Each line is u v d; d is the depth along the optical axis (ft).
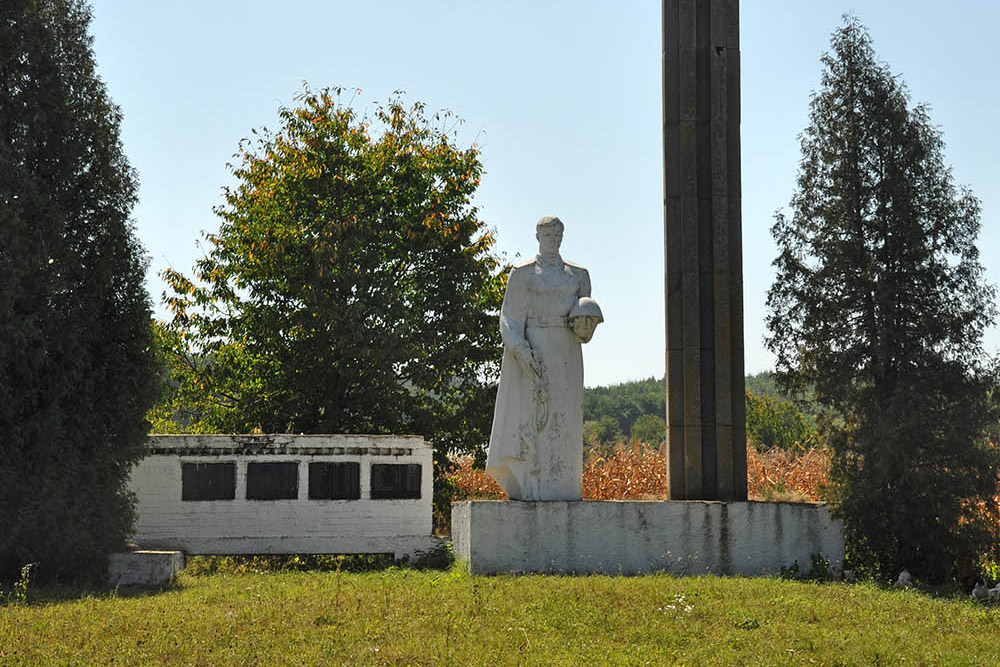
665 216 58.34
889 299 55.88
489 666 30.83
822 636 35.45
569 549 51.62
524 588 43.62
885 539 54.90
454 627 35.55
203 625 35.99
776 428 167.94
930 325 55.52
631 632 35.58
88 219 54.24
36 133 53.01
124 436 53.78
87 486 51.85
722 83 58.49
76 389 52.21
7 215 49.85
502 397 53.72
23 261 50.14
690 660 32.04
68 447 51.44
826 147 58.34
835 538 54.34
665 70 58.85
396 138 95.45
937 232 56.54
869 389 56.08
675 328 57.52
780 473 104.58
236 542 67.41
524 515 51.47
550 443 53.11
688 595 42.11
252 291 91.40
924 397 54.65
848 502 54.08
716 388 56.80
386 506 69.72
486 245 93.04
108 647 33.01
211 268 94.22
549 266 54.29
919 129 57.52
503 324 53.78
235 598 42.96
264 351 93.04
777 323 58.90
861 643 34.47
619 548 52.08
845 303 57.11
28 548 50.11
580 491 53.62
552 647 33.42
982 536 53.78
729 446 56.54
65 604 41.75
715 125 58.18
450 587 44.57
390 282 89.97
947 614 40.86
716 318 57.26
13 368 50.49
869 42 58.65
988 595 47.85
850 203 57.52
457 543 58.13
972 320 55.77
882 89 57.88
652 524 52.54
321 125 94.02
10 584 49.08
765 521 53.67
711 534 53.06
